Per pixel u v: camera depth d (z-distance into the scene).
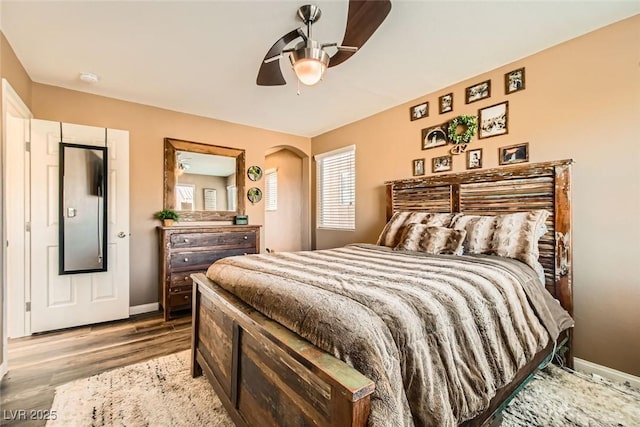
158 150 3.55
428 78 2.82
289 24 2.01
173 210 3.62
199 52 2.36
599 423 1.55
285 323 1.11
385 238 2.90
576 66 2.17
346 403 0.74
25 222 2.67
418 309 1.08
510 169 2.38
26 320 2.66
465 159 2.83
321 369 0.81
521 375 1.47
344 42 1.92
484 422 1.21
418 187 3.12
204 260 3.40
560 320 1.84
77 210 2.88
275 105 3.52
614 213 2.01
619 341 1.98
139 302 3.39
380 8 1.62
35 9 1.84
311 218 4.94
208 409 1.64
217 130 4.01
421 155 3.23
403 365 0.94
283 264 1.81
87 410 1.62
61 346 2.44
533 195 2.26
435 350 1.03
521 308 1.52
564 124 2.22
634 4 1.82
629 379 1.93
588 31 2.10
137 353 2.32
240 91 3.11
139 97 3.25
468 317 1.20
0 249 1.98
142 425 1.51
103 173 3.01
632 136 1.94
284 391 1.04
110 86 2.98
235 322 1.39
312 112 3.76
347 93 3.16
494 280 1.50
